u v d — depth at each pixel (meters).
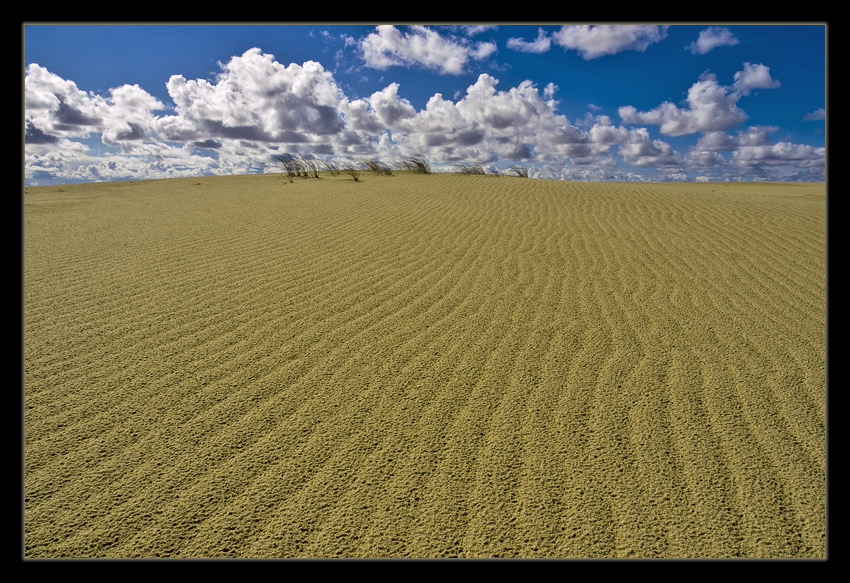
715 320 3.08
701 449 1.80
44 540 1.40
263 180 12.87
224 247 4.90
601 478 1.65
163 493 1.58
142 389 2.21
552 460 1.74
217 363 2.48
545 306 3.34
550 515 1.50
